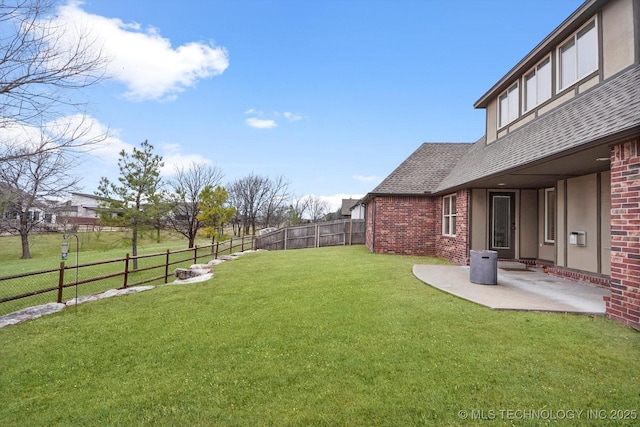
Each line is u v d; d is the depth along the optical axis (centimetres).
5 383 345
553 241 1003
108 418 285
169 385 335
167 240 2786
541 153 661
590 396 303
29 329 505
